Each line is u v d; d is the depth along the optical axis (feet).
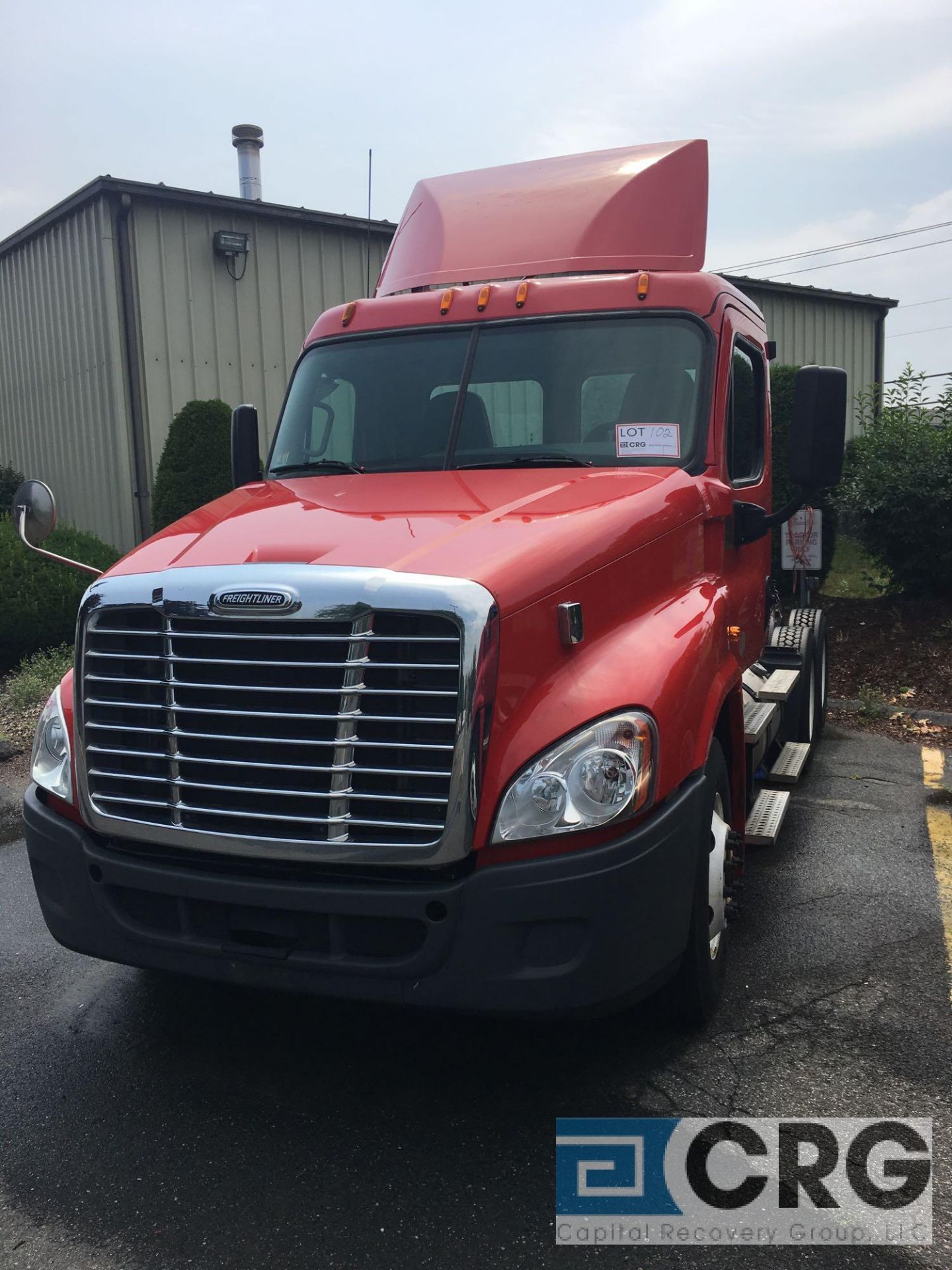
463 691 9.30
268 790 9.89
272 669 9.89
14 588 31.17
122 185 38.29
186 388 40.86
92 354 41.04
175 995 13.42
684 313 14.57
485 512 11.54
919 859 17.58
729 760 13.71
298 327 43.75
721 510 14.03
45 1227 9.14
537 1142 10.19
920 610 34.32
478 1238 8.89
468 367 14.94
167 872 10.44
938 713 27.37
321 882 9.86
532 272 16.05
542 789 9.52
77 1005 13.19
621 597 11.33
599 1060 11.58
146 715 10.56
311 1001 13.20
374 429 15.12
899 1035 11.94
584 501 11.95
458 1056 11.79
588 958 9.60
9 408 48.70
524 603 9.84
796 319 59.98
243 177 47.70
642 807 9.86
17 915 16.14
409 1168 9.84
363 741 9.61
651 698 10.26
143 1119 10.72
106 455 41.09
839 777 22.61
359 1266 8.59
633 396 14.26
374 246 45.93
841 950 14.15
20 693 28.58
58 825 11.34
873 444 34.50
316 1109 10.84
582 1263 8.58
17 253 46.06
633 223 16.30
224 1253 8.77
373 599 9.48
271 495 13.51
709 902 11.93
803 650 21.89
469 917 9.47
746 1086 11.01
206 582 10.12
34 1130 10.57
